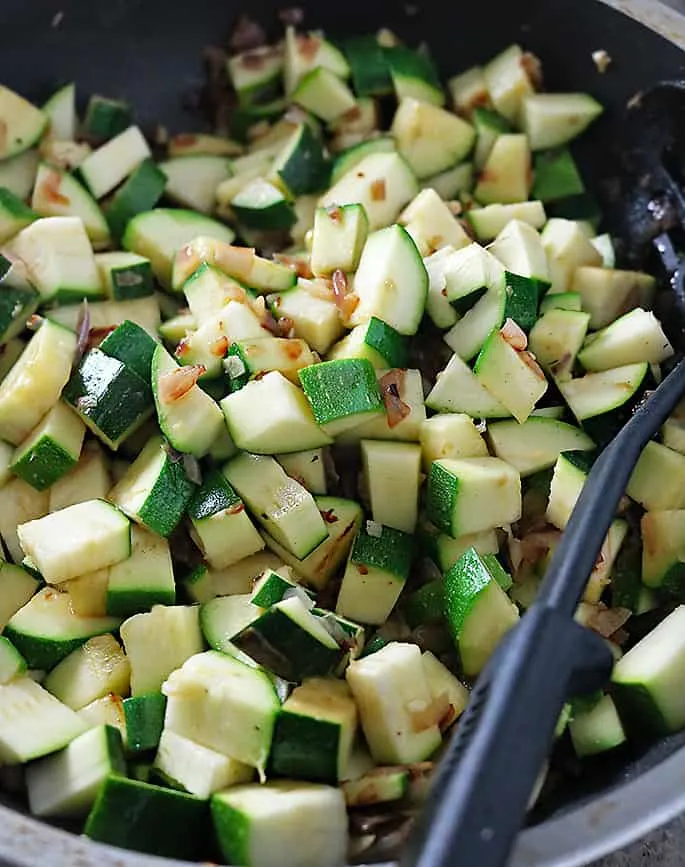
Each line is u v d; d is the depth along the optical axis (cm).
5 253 38
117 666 33
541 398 37
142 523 33
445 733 32
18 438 35
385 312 36
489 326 36
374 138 42
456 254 36
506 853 24
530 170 42
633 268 40
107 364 35
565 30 40
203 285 37
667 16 38
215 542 34
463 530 34
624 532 35
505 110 42
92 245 41
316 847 29
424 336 37
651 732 31
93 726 31
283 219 41
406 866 24
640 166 40
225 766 30
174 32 42
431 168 42
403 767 31
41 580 34
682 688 31
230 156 43
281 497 34
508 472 34
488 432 35
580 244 39
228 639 33
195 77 43
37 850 27
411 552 35
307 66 42
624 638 34
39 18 40
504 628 32
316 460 35
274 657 32
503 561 35
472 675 33
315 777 30
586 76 41
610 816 27
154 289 39
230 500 34
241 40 43
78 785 30
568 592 28
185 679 31
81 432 35
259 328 36
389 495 35
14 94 41
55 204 40
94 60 42
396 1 42
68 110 42
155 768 31
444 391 35
